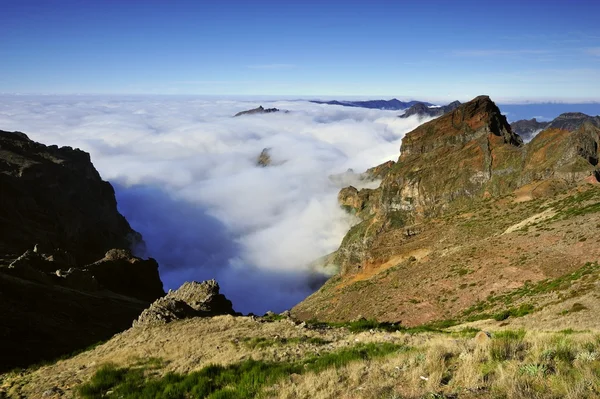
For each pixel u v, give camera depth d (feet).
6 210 354.13
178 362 53.67
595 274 99.66
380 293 168.86
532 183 286.66
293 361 47.24
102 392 44.80
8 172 440.04
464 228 231.50
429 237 248.32
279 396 33.27
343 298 191.52
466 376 27.89
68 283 167.02
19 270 147.13
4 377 61.00
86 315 122.93
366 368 35.91
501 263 140.36
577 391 22.38
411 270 184.44
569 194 211.61
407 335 59.11
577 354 27.91
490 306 113.50
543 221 169.99
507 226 206.08
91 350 73.67
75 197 524.11
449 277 149.38
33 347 81.82
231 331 69.62
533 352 30.32
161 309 85.46
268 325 74.02
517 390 24.00
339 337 62.85
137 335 75.05
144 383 45.80
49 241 335.67
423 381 29.01
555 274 116.88
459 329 84.58
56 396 45.83
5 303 106.22
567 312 81.41
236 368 45.57
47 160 525.75
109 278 226.79
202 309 109.70
